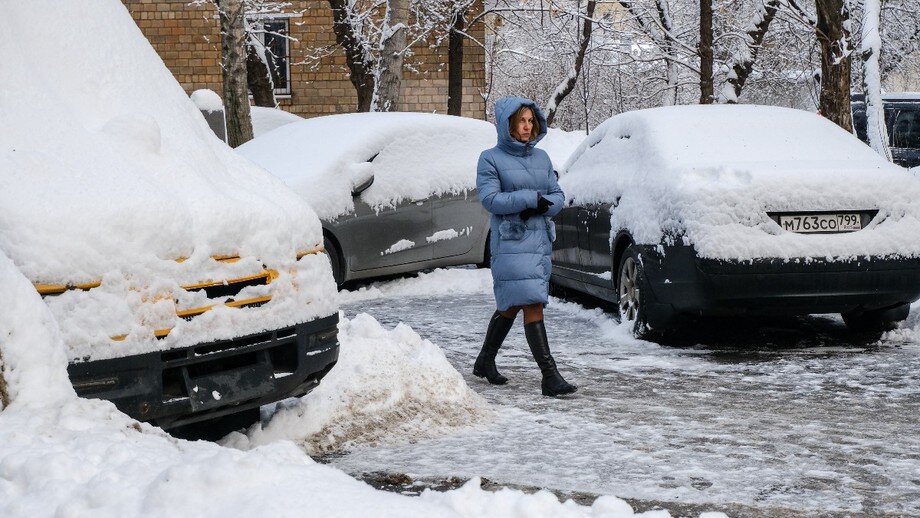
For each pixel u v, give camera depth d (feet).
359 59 74.28
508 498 10.51
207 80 89.20
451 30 85.81
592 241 30.22
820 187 23.81
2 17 15.60
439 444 16.63
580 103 110.52
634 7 76.18
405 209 37.27
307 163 36.40
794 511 13.02
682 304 24.77
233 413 15.60
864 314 26.94
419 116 38.83
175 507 9.23
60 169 13.69
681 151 26.53
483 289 38.37
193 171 15.06
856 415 18.70
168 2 88.58
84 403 11.82
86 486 9.66
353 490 9.61
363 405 17.38
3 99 14.48
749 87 84.94
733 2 76.43
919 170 31.60
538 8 90.84
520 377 22.70
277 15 87.66
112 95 15.94
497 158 21.25
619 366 23.75
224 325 14.12
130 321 13.25
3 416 11.39
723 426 17.83
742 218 23.76
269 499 9.18
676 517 12.74
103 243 13.16
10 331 11.91
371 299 36.70
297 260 15.40
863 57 44.55
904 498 13.58
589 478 14.49
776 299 24.03
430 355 19.16
